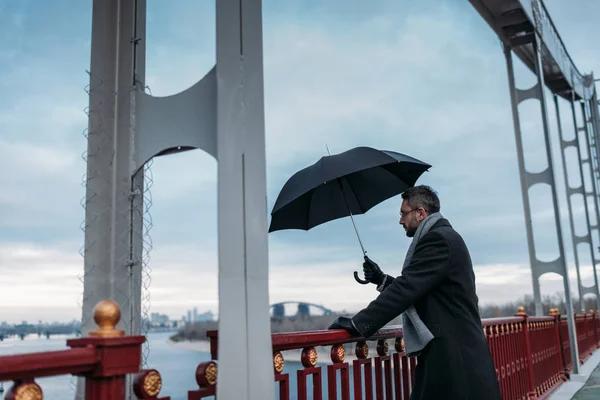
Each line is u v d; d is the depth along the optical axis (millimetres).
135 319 2090
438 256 2518
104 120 2146
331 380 2582
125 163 2129
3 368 1171
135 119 2150
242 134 2014
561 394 6770
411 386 3387
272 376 1962
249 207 1996
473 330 2520
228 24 2070
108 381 1407
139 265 2109
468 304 2545
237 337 1881
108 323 1436
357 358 2885
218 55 2018
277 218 3184
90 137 2143
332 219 3395
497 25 9078
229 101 1995
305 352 2471
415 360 3447
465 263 2566
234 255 1921
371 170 3482
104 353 1385
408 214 2809
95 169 2129
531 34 9344
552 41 10961
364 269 3023
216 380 1854
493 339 4730
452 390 2445
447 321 2518
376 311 2488
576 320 10695
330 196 3414
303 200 3283
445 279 2539
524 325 5816
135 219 2113
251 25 2131
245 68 2074
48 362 1262
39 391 1276
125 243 2090
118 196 2107
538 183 9000
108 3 2238
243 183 1992
